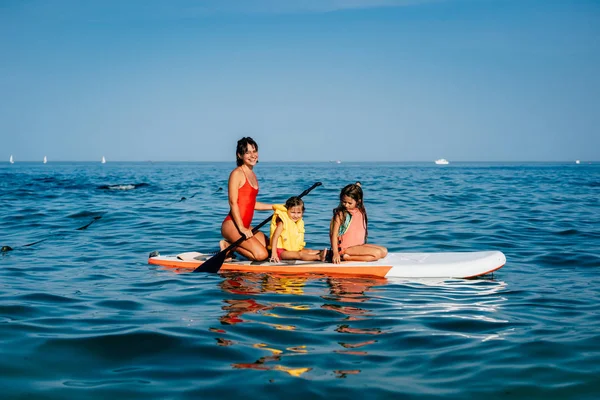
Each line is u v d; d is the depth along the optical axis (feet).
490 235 33.71
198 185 94.02
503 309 17.02
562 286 20.38
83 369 12.12
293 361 12.45
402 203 56.24
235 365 12.25
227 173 181.37
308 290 19.51
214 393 10.82
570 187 87.20
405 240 32.35
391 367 12.11
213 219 42.42
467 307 17.25
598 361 12.39
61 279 21.63
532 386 11.13
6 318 15.87
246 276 22.00
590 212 46.98
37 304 17.54
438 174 166.61
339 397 10.63
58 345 13.55
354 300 18.08
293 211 23.76
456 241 31.73
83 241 32.12
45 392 10.91
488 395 10.73
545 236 33.14
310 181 114.42
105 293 19.16
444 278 21.81
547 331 14.70
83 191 74.74
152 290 19.62
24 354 12.93
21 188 79.92
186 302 17.83
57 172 187.73
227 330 14.70
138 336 14.14
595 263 24.81
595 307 17.26
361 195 23.21
